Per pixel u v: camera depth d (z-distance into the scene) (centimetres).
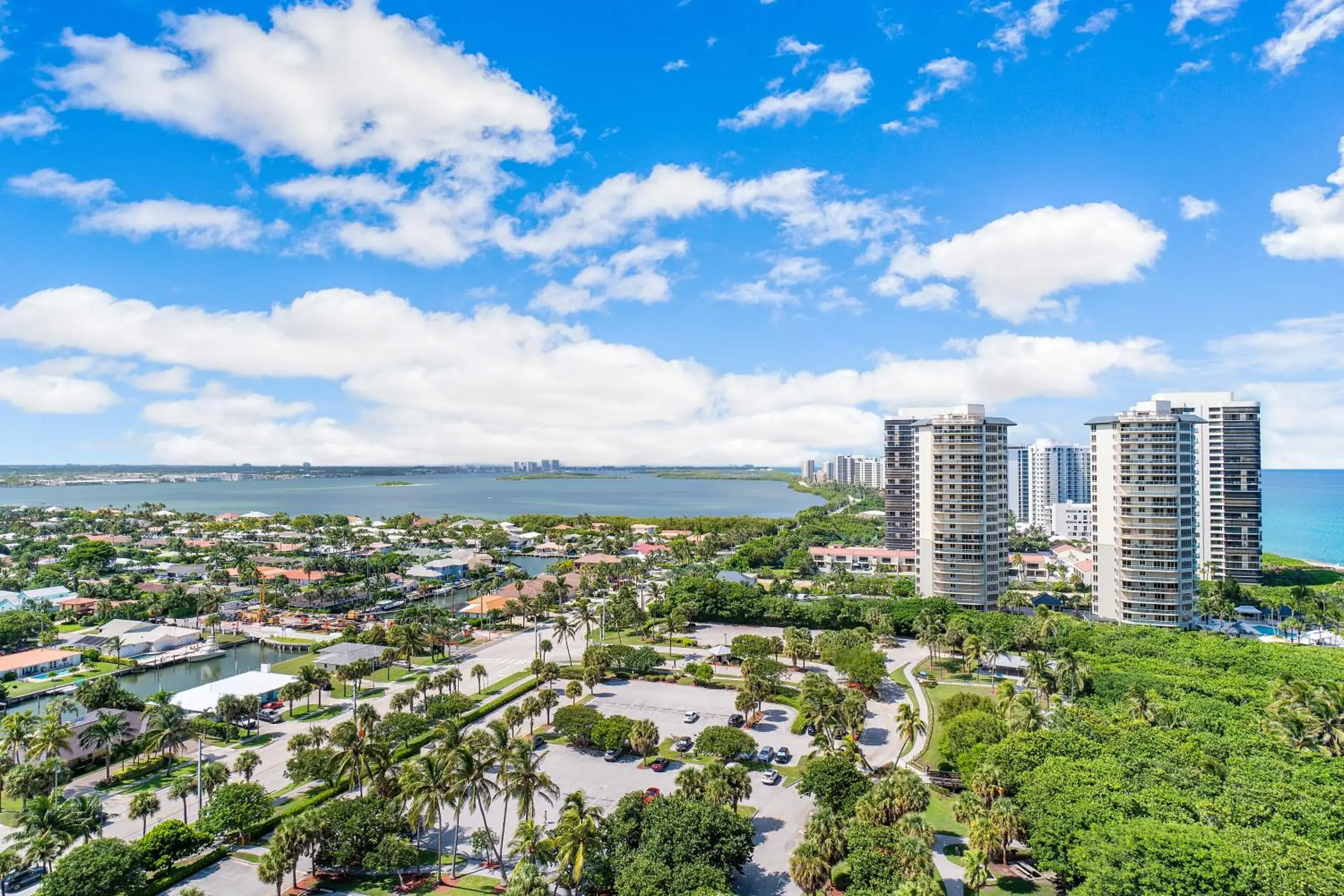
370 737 10831
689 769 9738
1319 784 9569
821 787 9494
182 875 8544
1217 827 8381
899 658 18512
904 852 7531
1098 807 8431
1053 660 16788
